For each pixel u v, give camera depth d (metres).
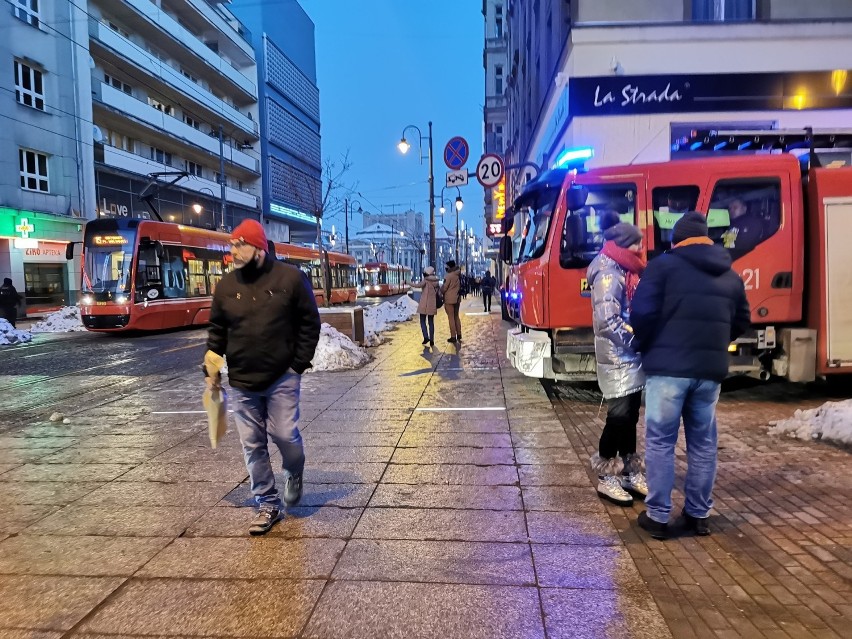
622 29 11.92
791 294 6.60
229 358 3.54
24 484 4.51
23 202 23.94
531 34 19.98
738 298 3.40
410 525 3.66
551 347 6.88
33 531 3.68
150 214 33.41
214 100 39.88
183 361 11.27
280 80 51.94
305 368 3.61
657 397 3.36
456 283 12.22
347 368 9.41
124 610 2.79
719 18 12.11
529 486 4.27
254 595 2.90
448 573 3.08
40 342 15.59
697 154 12.00
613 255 3.85
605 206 6.75
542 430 5.69
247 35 47.00
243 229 3.44
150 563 3.24
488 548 3.35
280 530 3.62
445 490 4.22
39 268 24.98
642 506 3.91
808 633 2.53
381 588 2.95
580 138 12.13
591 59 12.04
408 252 101.94
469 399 7.07
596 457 4.09
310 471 4.67
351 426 5.98
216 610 2.78
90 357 12.20
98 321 16.41
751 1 12.08
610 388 3.85
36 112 24.58
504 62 40.31
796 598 2.80
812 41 11.86
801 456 4.79
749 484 4.23
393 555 3.29
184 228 18.86
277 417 3.61
